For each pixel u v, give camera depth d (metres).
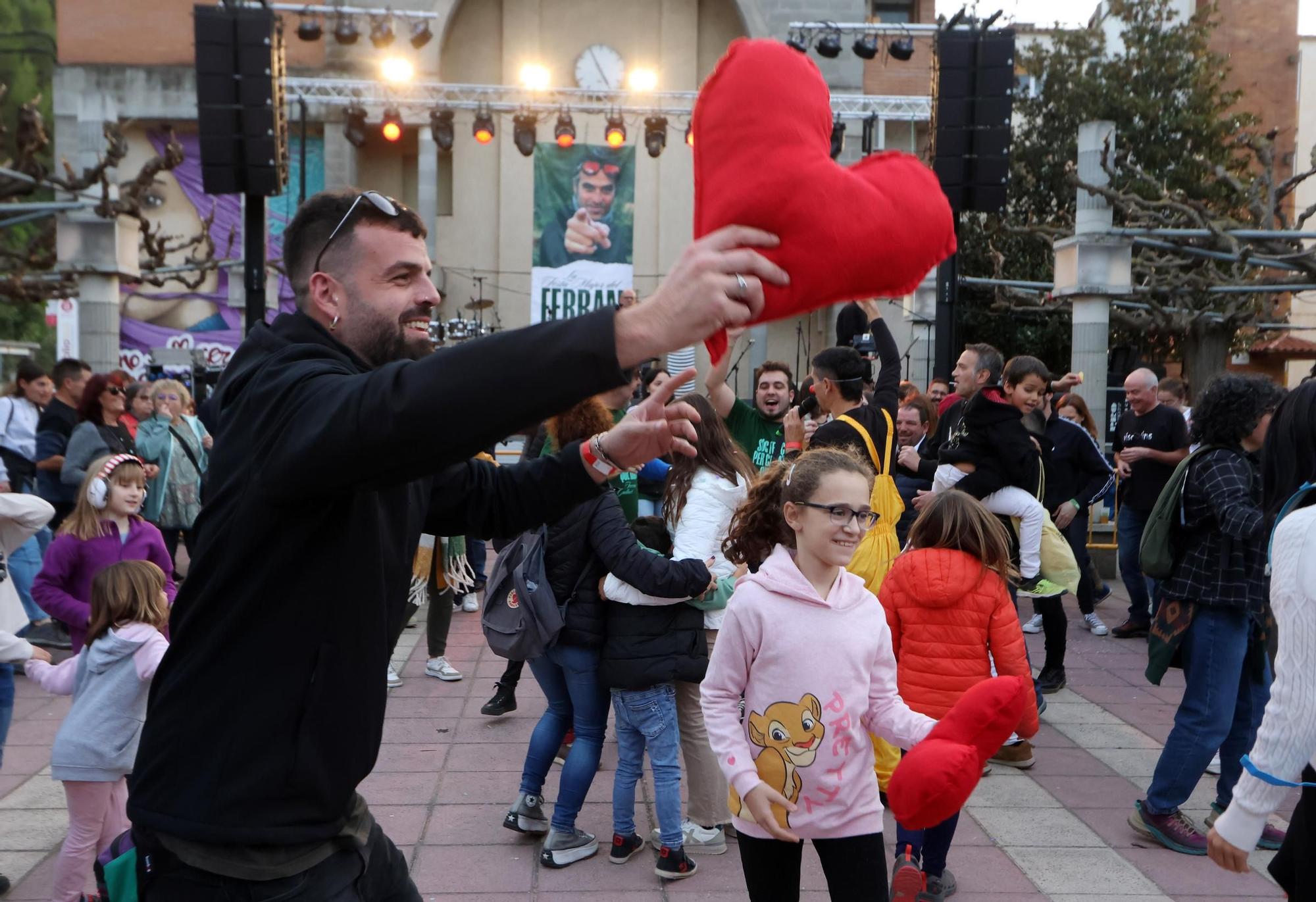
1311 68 27.22
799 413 5.23
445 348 1.38
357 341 1.79
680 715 4.36
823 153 1.31
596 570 4.14
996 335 22.44
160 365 15.62
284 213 23.50
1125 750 5.75
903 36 16.50
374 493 1.72
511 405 1.27
